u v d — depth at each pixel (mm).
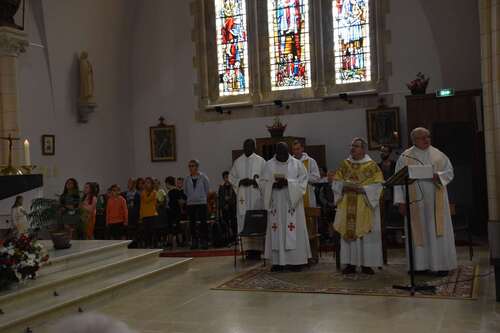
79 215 8367
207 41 16078
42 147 13234
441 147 11156
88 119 14742
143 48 16609
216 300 6645
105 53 15539
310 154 14469
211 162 15930
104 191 15328
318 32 14914
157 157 16438
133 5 16484
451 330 4984
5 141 11836
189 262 9023
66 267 7371
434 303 5973
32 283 6445
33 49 13141
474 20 13469
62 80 13945
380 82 14258
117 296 7070
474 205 11742
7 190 8320
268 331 5242
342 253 7820
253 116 15484
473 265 8078
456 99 12219
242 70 15867
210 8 16016
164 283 7965
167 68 16406
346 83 14812
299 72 15328
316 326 5328
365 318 5520
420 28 13945
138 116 16672
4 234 9672
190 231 11750
